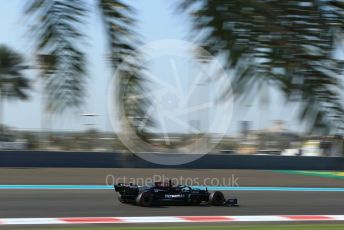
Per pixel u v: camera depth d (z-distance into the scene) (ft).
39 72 20.76
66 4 20.81
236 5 16.11
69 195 185.68
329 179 300.20
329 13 16.26
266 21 16.07
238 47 15.88
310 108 15.70
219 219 139.23
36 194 185.78
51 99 20.58
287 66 15.79
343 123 15.83
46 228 117.70
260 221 138.21
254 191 225.56
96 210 149.69
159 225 125.59
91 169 309.83
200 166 347.77
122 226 122.83
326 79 15.90
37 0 20.84
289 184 264.11
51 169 300.61
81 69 20.76
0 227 117.80
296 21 16.20
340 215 156.35
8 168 298.56
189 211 153.07
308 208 172.04
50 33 20.81
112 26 19.92
